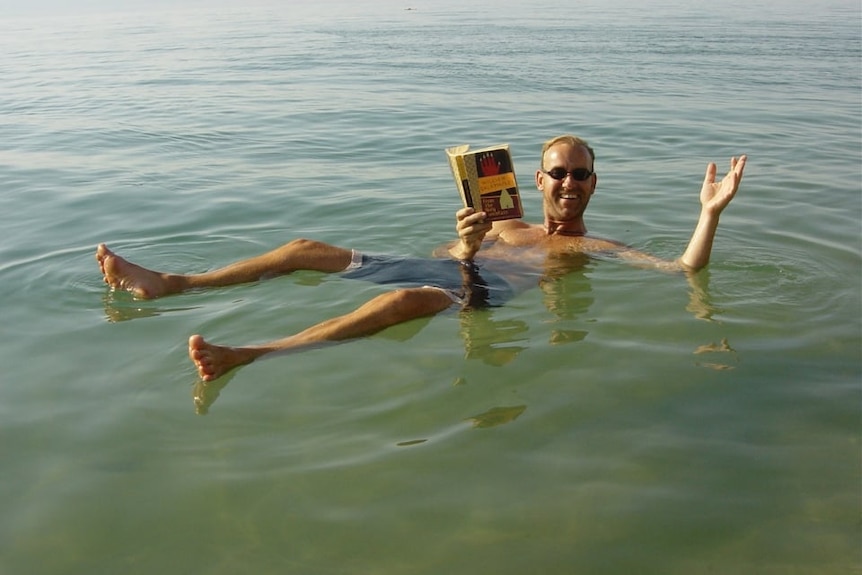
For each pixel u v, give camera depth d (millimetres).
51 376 3672
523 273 4840
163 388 3537
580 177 5168
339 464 2926
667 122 10234
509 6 38719
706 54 16938
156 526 2625
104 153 8984
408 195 6910
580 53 17484
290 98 12586
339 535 2555
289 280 4766
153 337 4055
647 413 3256
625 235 5758
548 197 5293
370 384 3514
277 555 2475
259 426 3197
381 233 5859
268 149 9055
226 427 3197
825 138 9305
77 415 3326
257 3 59812
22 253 5453
